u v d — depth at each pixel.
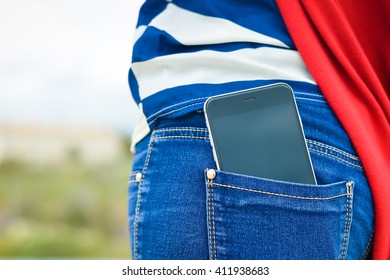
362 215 1.08
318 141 1.08
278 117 1.08
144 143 1.20
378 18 1.25
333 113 1.09
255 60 1.10
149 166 1.13
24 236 9.75
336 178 1.07
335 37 1.13
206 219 1.04
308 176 1.06
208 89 1.09
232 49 1.11
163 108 1.10
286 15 1.11
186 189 1.06
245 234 1.01
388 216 1.08
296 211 1.02
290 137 1.07
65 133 13.45
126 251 9.96
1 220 10.85
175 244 1.04
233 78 1.10
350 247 1.09
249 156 1.07
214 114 1.07
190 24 1.15
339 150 1.08
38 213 11.23
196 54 1.10
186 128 1.09
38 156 12.98
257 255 1.01
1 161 12.69
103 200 11.60
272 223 1.01
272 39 1.10
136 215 1.13
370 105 1.13
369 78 1.14
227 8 1.14
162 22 1.19
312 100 1.09
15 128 13.33
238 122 1.08
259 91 1.08
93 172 12.56
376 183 1.07
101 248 9.99
